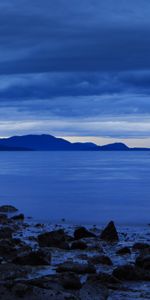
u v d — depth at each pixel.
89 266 16.53
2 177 100.75
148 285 14.93
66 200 53.25
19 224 33.50
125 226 33.16
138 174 115.19
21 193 62.06
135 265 17.75
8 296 11.98
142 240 26.11
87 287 13.37
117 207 46.44
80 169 145.50
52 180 90.56
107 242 25.12
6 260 18.41
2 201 52.03
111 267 17.77
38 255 17.61
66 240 25.00
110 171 131.75
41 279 13.60
